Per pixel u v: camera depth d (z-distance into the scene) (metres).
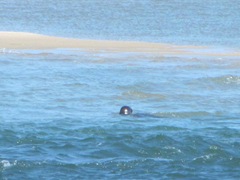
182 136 49.75
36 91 73.44
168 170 42.00
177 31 147.62
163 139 48.62
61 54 102.44
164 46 116.38
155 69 90.00
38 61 95.00
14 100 68.56
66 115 61.50
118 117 60.16
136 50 109.19
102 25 157.38
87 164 42.88
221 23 166.75
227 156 45.00
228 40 131.75
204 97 72.88
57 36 135.50
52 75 83.62
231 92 76.25
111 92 74.44
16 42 113.88
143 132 51.59
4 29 148.38
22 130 52.03
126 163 43.12
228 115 62.91
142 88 76.75
